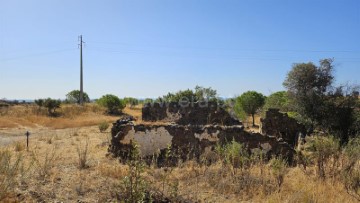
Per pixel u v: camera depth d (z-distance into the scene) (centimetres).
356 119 1998
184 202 769
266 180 908
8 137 2206
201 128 1272
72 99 5797
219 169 1016
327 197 785
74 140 1839
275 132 1775
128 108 5009
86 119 3550
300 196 767
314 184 869
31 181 815
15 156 1200
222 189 866
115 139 1269
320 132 1998
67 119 3528
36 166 998
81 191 783
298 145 1490
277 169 900
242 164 1041
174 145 1266
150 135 1266
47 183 821
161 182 902
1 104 4022
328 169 995
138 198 673
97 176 927
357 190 846
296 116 2219
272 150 1238
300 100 2234
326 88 2331
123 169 996
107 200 729
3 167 761
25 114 3562
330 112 2075
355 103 2125
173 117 1952
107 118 3709
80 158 1085
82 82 4816
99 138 1938
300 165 1123
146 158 1248
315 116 2142
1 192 658
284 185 877
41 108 3834
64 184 829
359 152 991
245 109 2938
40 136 2123
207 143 1259
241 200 801
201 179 945
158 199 756
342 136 1850
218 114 1884
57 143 1692
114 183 833
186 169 1047
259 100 2917
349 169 937
